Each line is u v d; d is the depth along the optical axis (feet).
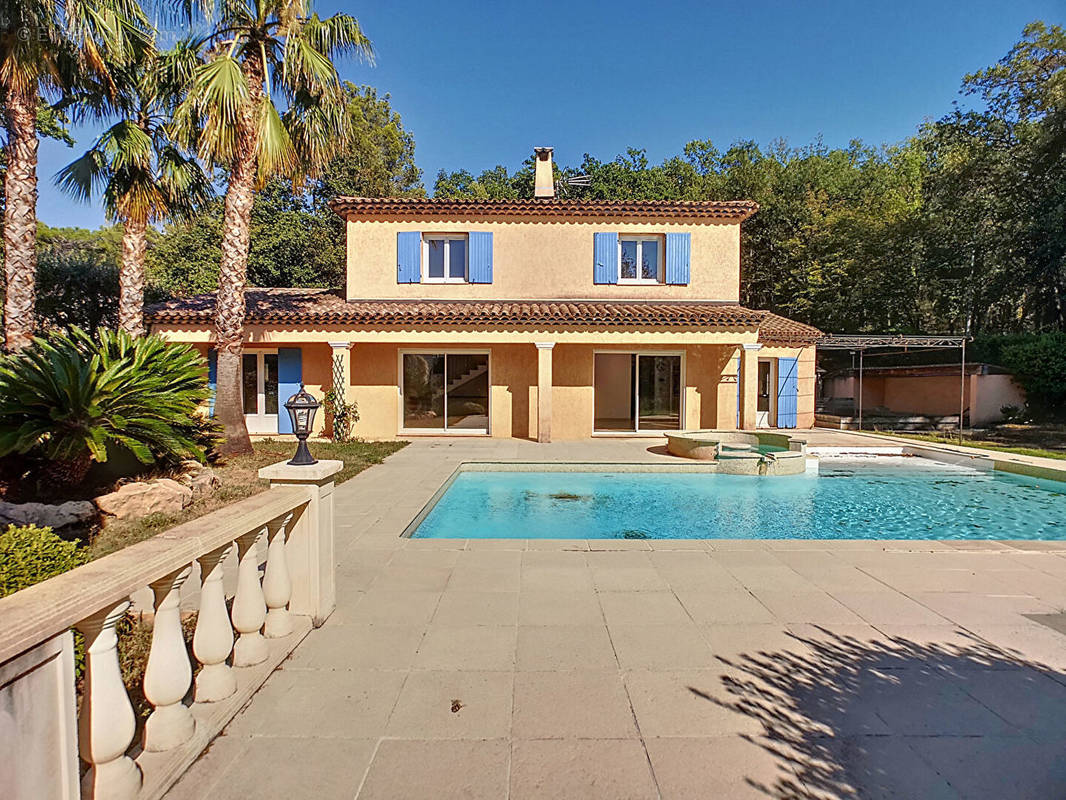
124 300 41.22
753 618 13.33
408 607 13.88
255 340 46.55
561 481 36.11
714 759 8.30
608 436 52.90
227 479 30.60
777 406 57.62
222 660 9.25
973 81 71.00
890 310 83.71
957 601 14.46
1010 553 18.57
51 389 22.74
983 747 8.61
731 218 54.29
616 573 16.48
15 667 4.99
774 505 30.94
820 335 56.39
